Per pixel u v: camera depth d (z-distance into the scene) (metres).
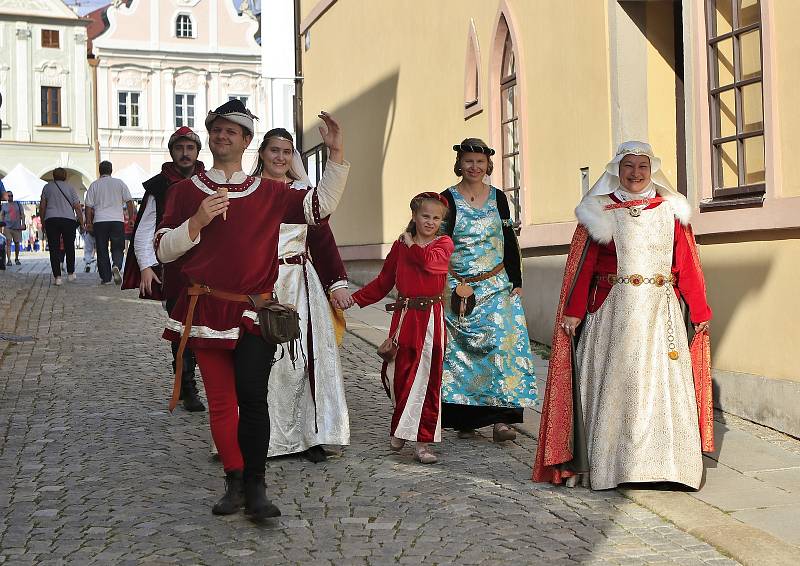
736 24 6.94
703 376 5.35
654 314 5.28
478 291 6.25
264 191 4.64
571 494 5.19
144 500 5.01
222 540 4.41
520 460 5.90
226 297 4.55
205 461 5.80
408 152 13.70
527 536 4.48
